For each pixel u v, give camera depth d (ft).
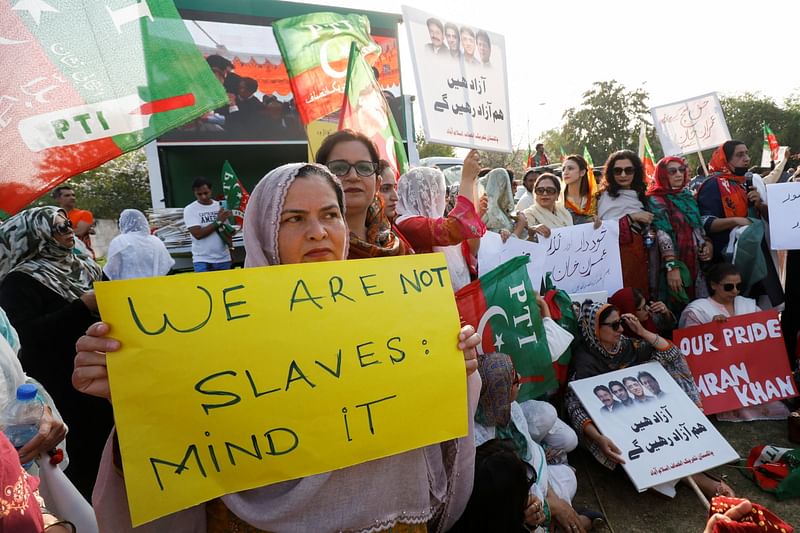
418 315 3.99
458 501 4.58
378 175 6.38
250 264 3.89
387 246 6.42
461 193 7.31
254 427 3.34
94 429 7.36
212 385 3.28
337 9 24.81
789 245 12.16
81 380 3.14
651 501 8.59
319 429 3.48
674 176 12.57
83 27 4.83
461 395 4.01
